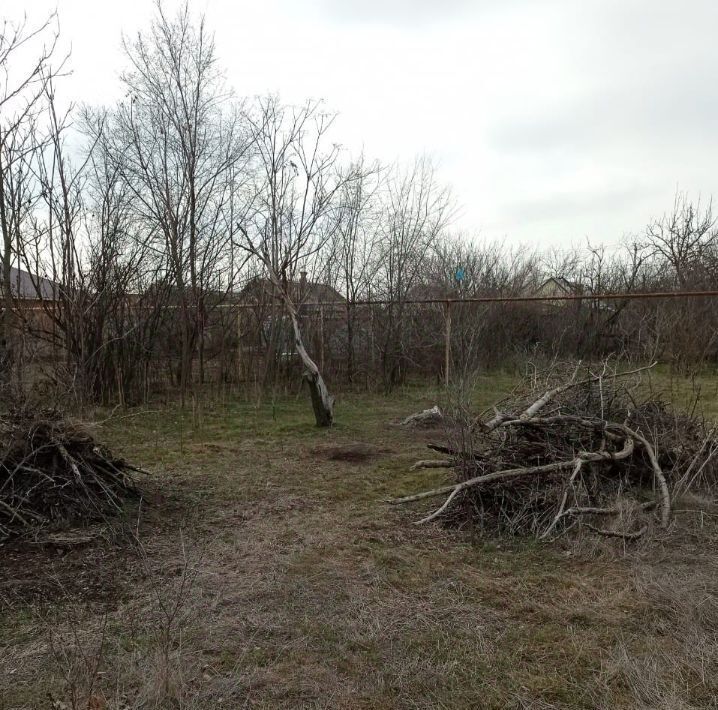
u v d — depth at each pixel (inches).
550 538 174.6
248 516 198.2
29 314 405.7
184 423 372.2
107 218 419.5
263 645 119.8
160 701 99.7
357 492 227.9
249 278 475.5
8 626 126.0
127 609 133.7
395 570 155.4
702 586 142.1
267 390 482.0
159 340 465.1
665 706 100.4
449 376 452.1
